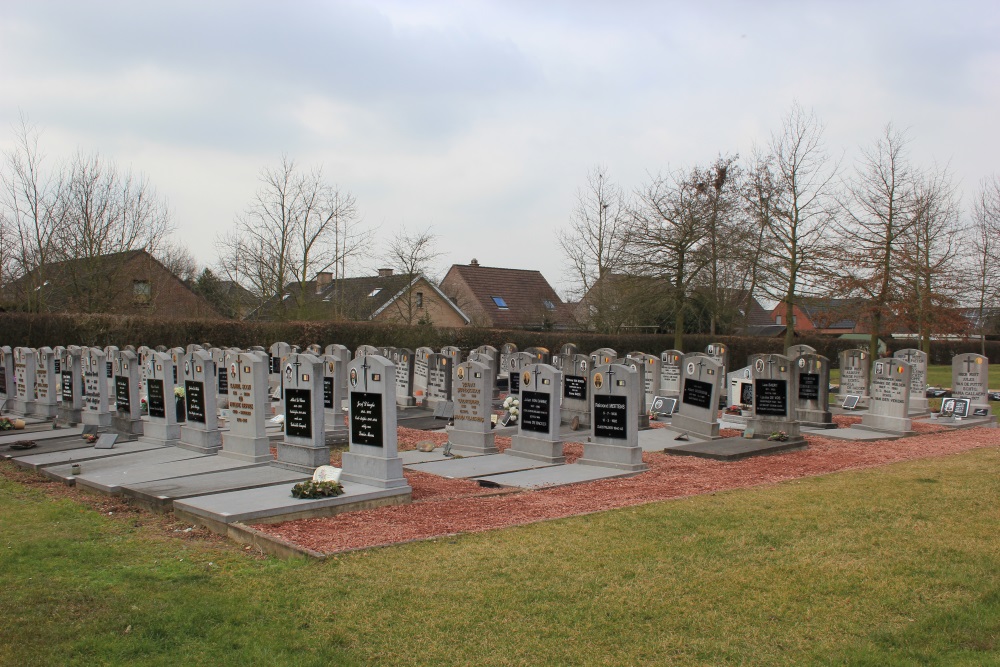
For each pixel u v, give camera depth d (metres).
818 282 27.03
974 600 6.34
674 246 33.59
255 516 8.73
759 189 27.48
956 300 28.94
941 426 18.89
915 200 25.95
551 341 40.09
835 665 5.21
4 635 5.66
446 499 10.27
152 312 37.06
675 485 11.34
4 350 19.59
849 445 15.72
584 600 6.33
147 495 9.80
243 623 5.87
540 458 13.57
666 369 21.62
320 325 34.00
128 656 5.32
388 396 10.09
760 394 16.25
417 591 6.52
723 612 6.11
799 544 7.89
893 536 8.16
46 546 8.03
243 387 12.35
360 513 9.41
